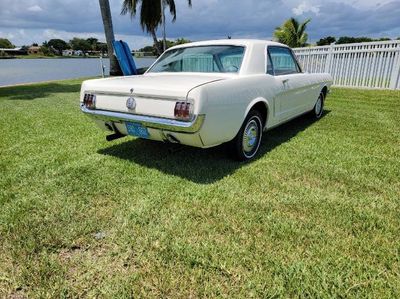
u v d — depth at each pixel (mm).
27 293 1774
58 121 5816
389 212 2598
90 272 1924
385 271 1926
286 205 2703
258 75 3674
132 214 2549
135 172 3408
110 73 15320
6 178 3238
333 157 3854
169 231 2324
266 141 4535
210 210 2619
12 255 2070
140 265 1982
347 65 11273
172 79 3256
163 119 2904
